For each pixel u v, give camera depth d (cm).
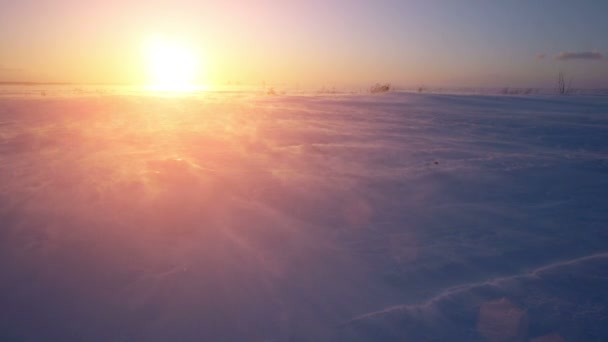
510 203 520
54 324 296
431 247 403
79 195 545
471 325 281
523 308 297
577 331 270
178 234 432
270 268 366
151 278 350
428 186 588
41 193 552
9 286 340
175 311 308
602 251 385
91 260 378
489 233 432
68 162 730
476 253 388
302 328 286
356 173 659
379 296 322
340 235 432
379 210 500
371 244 411
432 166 696
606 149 839
